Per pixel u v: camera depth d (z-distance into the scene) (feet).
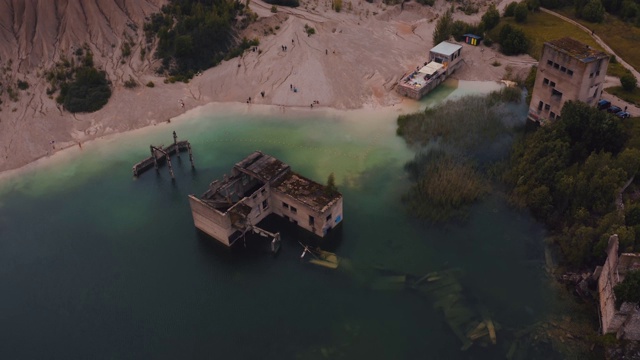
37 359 197.67
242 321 208.85
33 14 372.79
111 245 246.27
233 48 401.49
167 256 240.12
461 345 196.54
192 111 351.05
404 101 358.02
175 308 214.90
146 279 228.22
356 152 305.94
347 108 349.61
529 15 464.24
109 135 327.06
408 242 241.96
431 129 318.45
